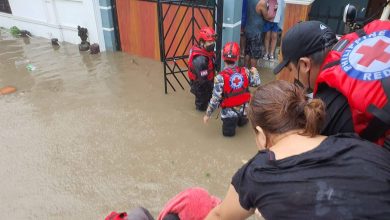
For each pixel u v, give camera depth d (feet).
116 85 17.52
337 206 3.31
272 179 3.62
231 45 11.79
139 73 18.83
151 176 11.22
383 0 18.52
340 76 4.29
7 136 13.62
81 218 9.80
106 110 15.23
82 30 21.89
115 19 21.03
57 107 15.62
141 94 16.52
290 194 3.47
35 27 25.38
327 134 4.50
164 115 14.66
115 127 13.93
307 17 13.26
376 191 3.34
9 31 26.68
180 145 12.67
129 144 12.85
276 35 18.17
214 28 16.03
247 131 13.41
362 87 4.02
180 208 4.80
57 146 12.92
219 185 10.70
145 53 20.98
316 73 5.17
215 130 13.51
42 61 20.95
